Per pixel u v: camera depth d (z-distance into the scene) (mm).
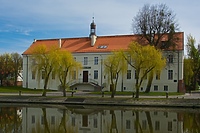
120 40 66875
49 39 75125
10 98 50156
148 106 42250
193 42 71688
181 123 28422
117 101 43906
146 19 55250
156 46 54812
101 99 44938
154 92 54781
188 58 71438
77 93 54688
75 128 26250
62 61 47969
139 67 43656
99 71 63375
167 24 54500
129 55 45094
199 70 76562
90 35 70250
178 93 53781
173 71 58344
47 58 48500
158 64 43250
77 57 65562
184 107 40656
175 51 57969
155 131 24656
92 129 25797
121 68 44938
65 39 73312
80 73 64938
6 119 31547
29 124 28359
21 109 40344
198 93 59594
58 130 25297
